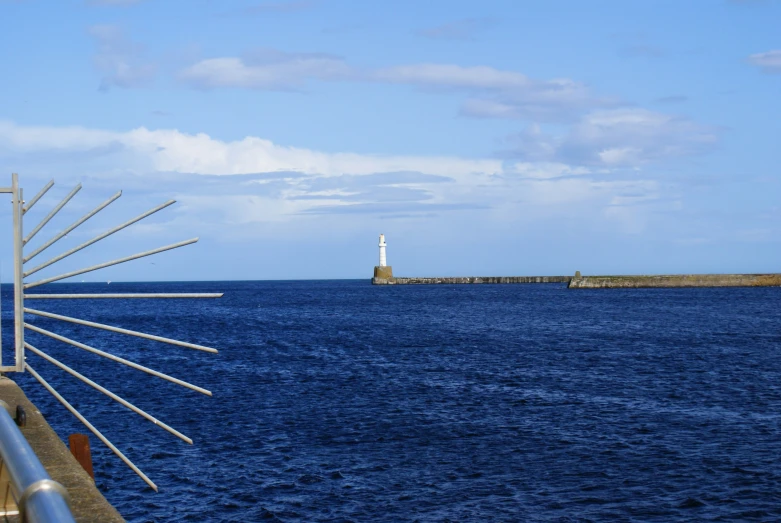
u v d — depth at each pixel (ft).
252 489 52.70
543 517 46.73
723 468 56.24
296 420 75.36
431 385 97.76
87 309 345.92
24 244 19.52
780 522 45.44
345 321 238.27
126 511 48.49
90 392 92.79
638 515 46.91
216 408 82.23
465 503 49.39
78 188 19.30
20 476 7.23
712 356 128.26
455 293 491.31
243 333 195.62
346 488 52.80
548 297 397.80
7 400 19.52
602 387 94.89
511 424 72.38
